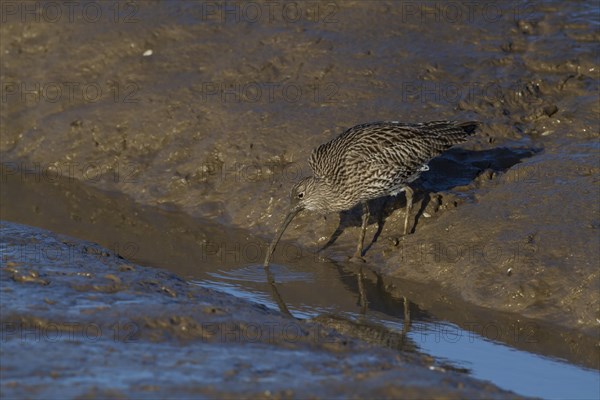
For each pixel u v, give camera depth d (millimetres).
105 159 18375
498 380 11406
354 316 13328
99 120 18750
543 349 12266
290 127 17172
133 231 16688
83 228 16766
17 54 20656
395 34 18734
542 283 13148
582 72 17609
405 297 13930
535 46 18141
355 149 14523
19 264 13109
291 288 14305
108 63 19828
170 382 9844
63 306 11789
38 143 19062
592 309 12547
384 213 15516
